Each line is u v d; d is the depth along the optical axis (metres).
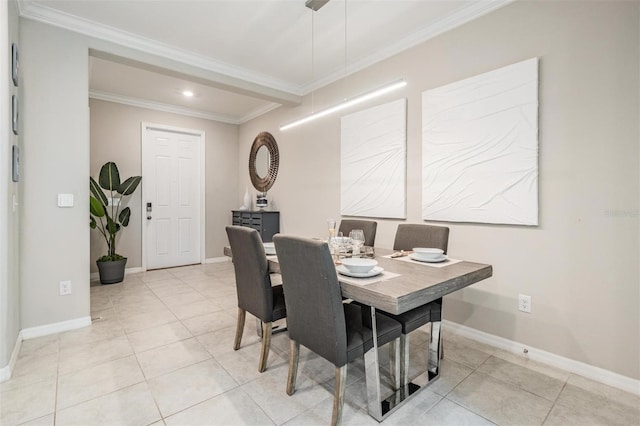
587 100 1.95
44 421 1.56
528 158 2.17
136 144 4.74
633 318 1.82
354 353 1.53
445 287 1.56
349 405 1.71
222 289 3.88
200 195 5.43
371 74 3.33
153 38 2.98
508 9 2.28
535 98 2.13
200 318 2.94
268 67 3.59
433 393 1.81
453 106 2.58
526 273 2.23
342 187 3.62
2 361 1.90
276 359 2.20
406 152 2.97
